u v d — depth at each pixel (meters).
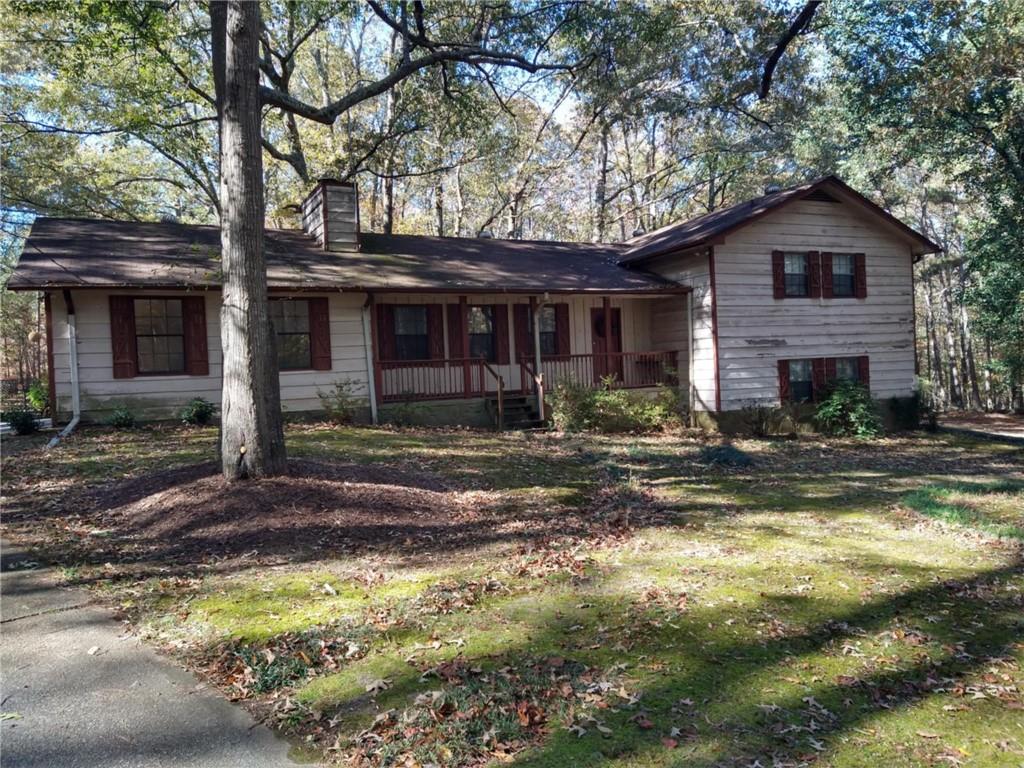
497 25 16.92
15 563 5.48
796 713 3.51
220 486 6.77
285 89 20.72
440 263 15.91
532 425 15.14
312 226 16.38
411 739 3.14
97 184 24.73
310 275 13.45
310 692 3.59
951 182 23.44
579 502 8.36
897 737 3.32
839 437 16.27
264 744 3.12
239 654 3.97
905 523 7.76
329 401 14.07
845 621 4.81
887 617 4.91
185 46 19.16
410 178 32.69
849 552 6.52
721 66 21.92
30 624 4.37
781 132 28.14
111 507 7.03
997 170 20.00
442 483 8.76
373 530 6.38
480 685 3.66
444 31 18.27
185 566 5.39
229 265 6.98
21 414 12.07
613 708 3.48
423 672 3.82
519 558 5.96
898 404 17.64
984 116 18.19
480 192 33.62
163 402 12.63
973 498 9.31
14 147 21.92
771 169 32.22
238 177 6.89
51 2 12.98
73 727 3.22
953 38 17.17
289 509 6.42
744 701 3.61
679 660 4.08
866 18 17.47
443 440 12.34
